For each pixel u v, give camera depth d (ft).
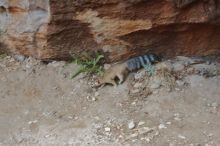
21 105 21.29
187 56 22.27
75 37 22.00
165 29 21.54
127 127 19.98
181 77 21.48
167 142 19.24
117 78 21.74
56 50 22.36
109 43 22.02
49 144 19.54
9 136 20.07
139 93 21.22
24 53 23.00
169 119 20.15
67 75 22.16
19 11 22.12
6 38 22.95
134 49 22.15
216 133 19.45
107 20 21.45
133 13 21.18
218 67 21.74
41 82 22.07
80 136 19.74
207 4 20.72
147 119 20.22
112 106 20.88
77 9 21.22
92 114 20.63
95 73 22.18
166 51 22.22
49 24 21.68
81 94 21.48
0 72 22.65
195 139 19.27
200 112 20.31
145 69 21.80
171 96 20.94
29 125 20.43
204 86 21.15
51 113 20.84
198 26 21.44
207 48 22.12
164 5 20.92
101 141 19.48
